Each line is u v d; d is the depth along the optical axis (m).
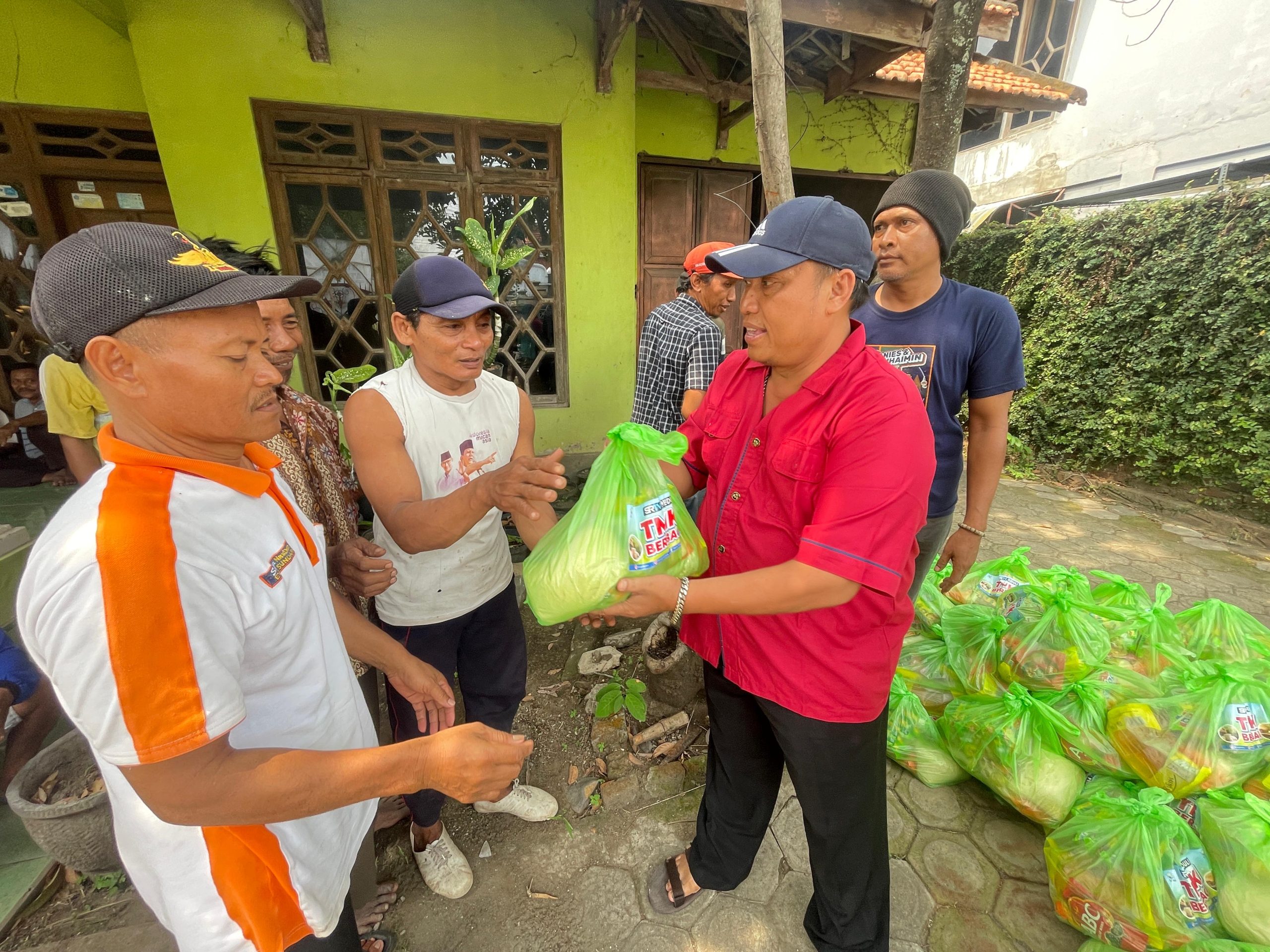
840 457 1.04
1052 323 5.57
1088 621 1.99
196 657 0.68
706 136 5.68
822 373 1.10
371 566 1.32
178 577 0.68
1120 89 9.12
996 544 4.26
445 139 4.27
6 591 2.47
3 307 4.03
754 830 1.53
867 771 1.26
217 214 3.88
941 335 1.84
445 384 1.50
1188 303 4.55
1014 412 6.05
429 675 1.29
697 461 1.50
